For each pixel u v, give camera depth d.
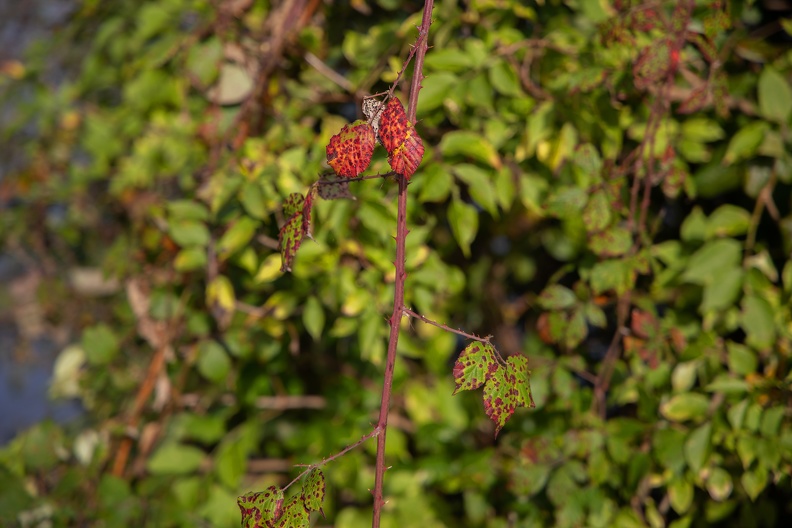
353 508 1.88
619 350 1.85
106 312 2.56
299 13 1.85
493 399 1.46
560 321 1.77
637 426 1.76
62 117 2.51
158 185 2.15
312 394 2.04
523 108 1.77
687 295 1.80
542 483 1.77
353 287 1.78
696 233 1.78
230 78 1.90
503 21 1.80
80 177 2.41
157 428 1.97
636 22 1.67
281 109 1.88
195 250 1.83
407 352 1.87
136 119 2.18
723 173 1.79
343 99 1.87
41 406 3.26
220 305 1.82
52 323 2.65
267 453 2.12
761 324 1.72
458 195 1.76
